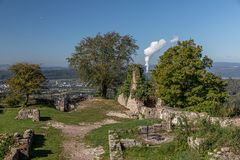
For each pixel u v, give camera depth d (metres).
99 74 53.91
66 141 26.11
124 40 55.50
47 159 21.55
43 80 45.84
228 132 20.02
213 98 33.03
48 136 27.42
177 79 34.06
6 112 37.88
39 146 24.44
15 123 31.84
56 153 22.89
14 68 44.94
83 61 54.09
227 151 18.12
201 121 22.19
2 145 21.48
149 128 24.95
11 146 21.42
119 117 38.28
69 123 33.44
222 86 34.47
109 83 55.78
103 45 54.31
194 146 20.05
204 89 34.12
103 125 32.28
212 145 19.27
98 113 40.28
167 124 25.14
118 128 27.31
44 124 31.83
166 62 37.50
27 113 33.88
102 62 54.66
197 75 34.50
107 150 23.12
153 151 21.67
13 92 44.81
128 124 28.66
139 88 40.78
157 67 38.62
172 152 21.27
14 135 23.06
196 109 32.59
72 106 46.72
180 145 21.45
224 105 26.95
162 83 35.44
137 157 21.27
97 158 22.00
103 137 25.77
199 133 20.88
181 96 34.75
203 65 35.09
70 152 23.25
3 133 25.69
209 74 34.22
